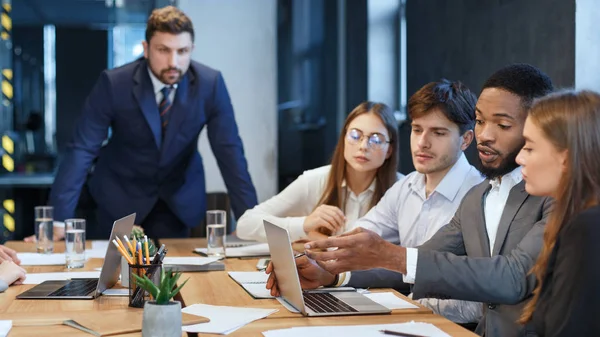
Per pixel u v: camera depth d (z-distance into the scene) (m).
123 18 5.86
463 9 3.45
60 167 3.62
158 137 3.62
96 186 3.82
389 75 4.47
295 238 2.90
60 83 5.98
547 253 1.52
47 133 6.00
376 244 1.83
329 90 4.93
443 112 2.42
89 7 5.78
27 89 5.95
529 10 2.91
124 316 1.75
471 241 2.05
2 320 1.70
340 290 2.11
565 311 1.40
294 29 5.30
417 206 2.57
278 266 1.97
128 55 5.98
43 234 2.92
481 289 1.76
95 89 3.62
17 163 5.97
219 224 2.82
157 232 3.82
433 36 3.78
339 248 1.87
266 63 5.54
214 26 5.48
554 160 1.52
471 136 2.49
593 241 1.38
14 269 2.26
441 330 1.63
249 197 3.79
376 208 2.73
